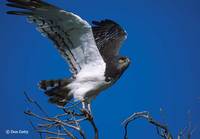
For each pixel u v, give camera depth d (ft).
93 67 40.98
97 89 41.06
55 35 39.47
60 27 38.81
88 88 40.81
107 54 47.03
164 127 30.37
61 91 41.04
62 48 40.34
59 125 29.30
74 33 39.17
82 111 35.76
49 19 38.29
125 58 42.93
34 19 38.14
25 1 36.99
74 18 37.65
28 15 37.65
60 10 36.99
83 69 41.16
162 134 30.48
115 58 43.21
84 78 40.88
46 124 29.35
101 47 48.14
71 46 40.29
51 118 29.40
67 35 39.40
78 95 40.57
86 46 40.06
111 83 41.81
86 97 40.93
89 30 38.75
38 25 38.52
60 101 40.93
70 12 37.19
